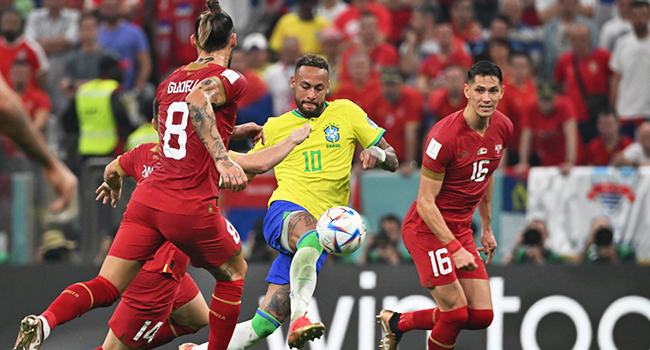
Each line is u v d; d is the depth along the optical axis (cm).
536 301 2552
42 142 783
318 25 3847
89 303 1491
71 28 3950
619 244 2647
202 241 1515
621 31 3659
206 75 1498
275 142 1841
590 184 2664
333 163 1817
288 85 3475
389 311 2028
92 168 2836
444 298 1819
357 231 1644
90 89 2934
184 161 1488
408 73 3656
